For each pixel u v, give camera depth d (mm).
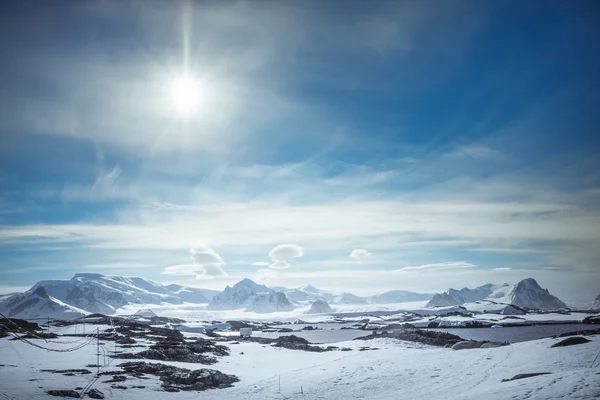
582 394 29406
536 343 68375
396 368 62969
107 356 75188
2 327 102812
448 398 38656
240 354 94312
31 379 54281
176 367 67562
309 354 94312
